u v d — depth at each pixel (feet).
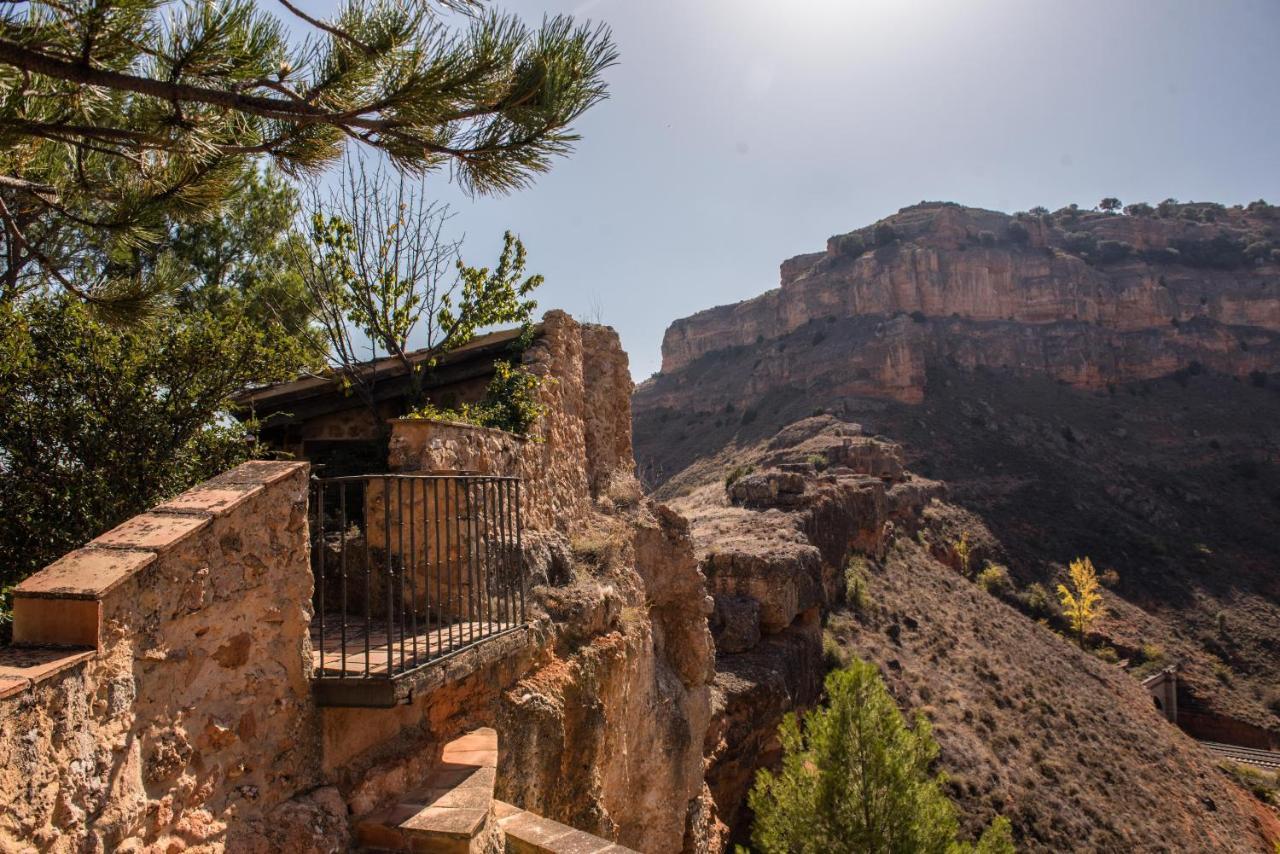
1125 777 113.70
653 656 37.19
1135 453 336.70
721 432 379.55
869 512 167.12
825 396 354.33
